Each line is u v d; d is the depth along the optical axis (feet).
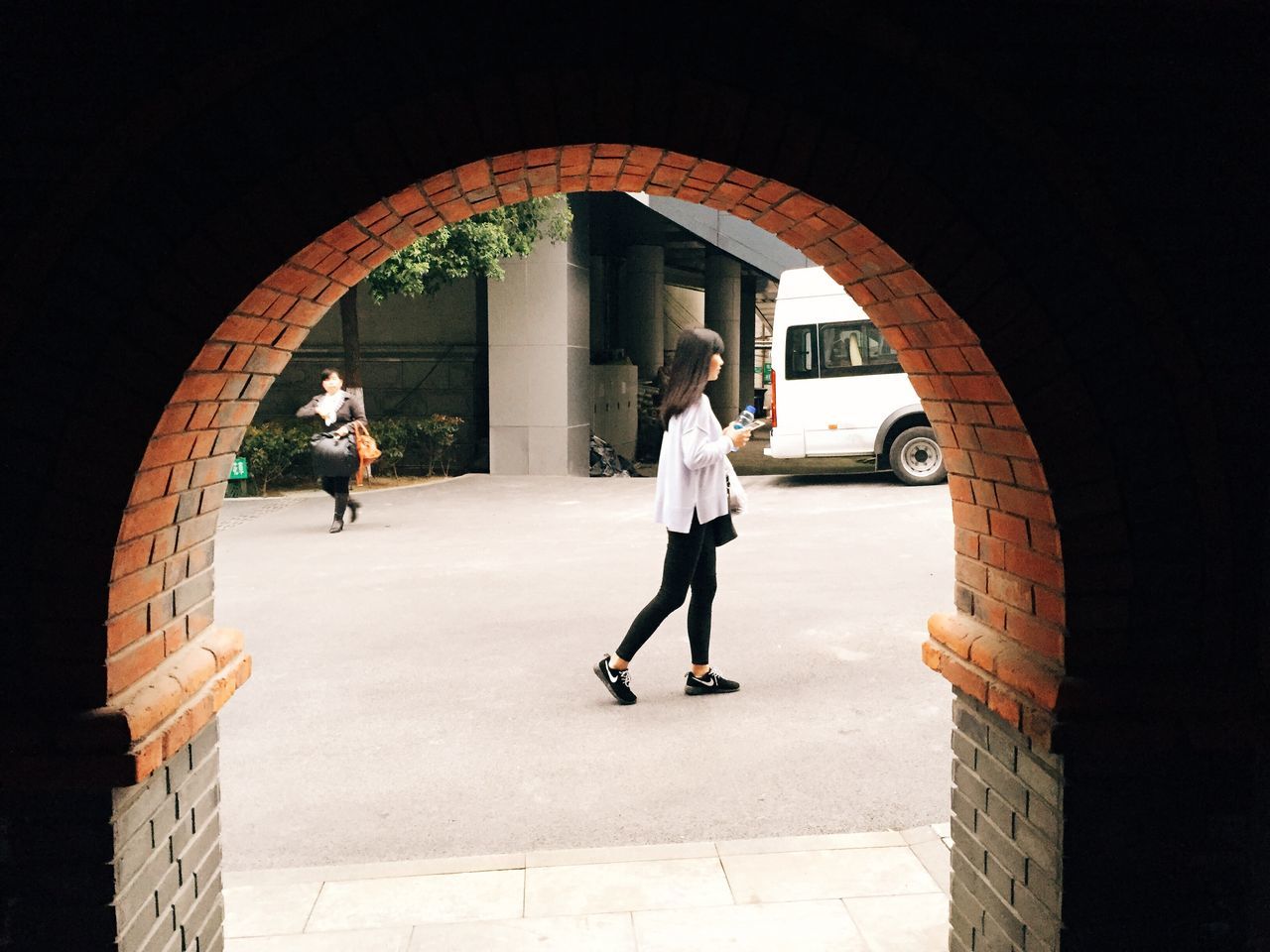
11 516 7.64
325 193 7.54
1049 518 8.29
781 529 35.65
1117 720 8.20
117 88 7.44
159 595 8.78
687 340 17.85
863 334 47.24
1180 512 8.16
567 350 56.65
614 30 7.58
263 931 11.37
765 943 11.08
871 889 12.14
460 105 7.55
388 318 60.95
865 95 7.72
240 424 9.53
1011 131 7.75
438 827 14.15
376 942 11.17
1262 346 8.14
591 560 31.65
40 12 7.38
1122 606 8.23
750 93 7.66
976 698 9.75
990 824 9.85
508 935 11.27
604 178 9.45
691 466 17.79
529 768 16.11
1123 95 7.93
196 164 7.43
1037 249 7.86
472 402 61.00
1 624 7.72
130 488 7.61
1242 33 7.95
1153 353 7.97
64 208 7.36
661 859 12.87
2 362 7.47
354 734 17.65
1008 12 7.82
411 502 45.57
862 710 18.33
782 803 14.67
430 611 25.76
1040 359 7.95
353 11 7.39
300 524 39.58
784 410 48.39
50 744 7.64
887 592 26.53
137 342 7.48
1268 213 8.06
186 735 8.61
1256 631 8.32
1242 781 8.52
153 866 8.63
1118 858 8.50
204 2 7.41
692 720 17.99
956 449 9.85
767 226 9.82
